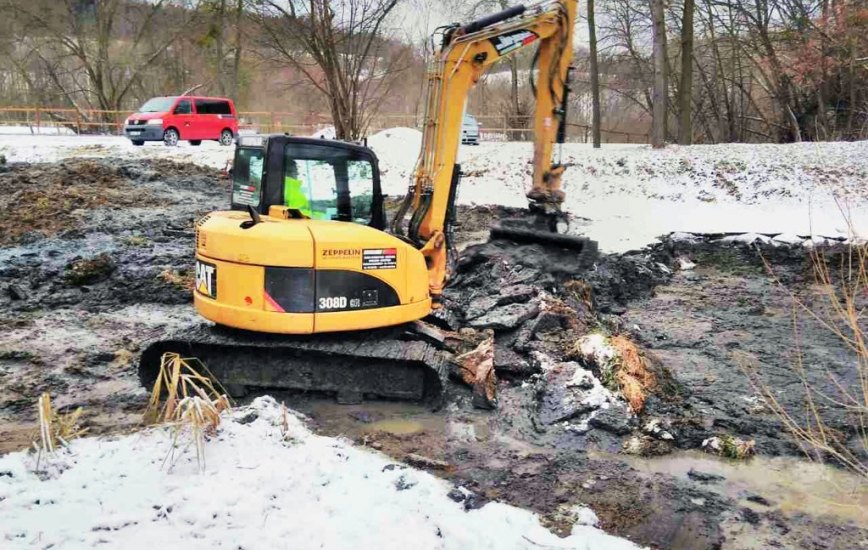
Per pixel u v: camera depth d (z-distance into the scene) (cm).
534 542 448
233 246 664
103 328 922
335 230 677
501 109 4191
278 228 663
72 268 1094
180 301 1046
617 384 718
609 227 1551
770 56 3134
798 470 606
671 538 500
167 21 3753
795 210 1639
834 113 3086
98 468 491
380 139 2345
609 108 5394
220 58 3303
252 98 3506
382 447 620
